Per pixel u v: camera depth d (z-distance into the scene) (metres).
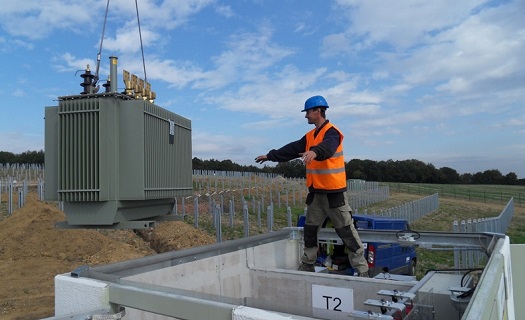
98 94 2.48
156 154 2.69
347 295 3.08
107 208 2.47
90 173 2.47
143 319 2.51
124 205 2.53
